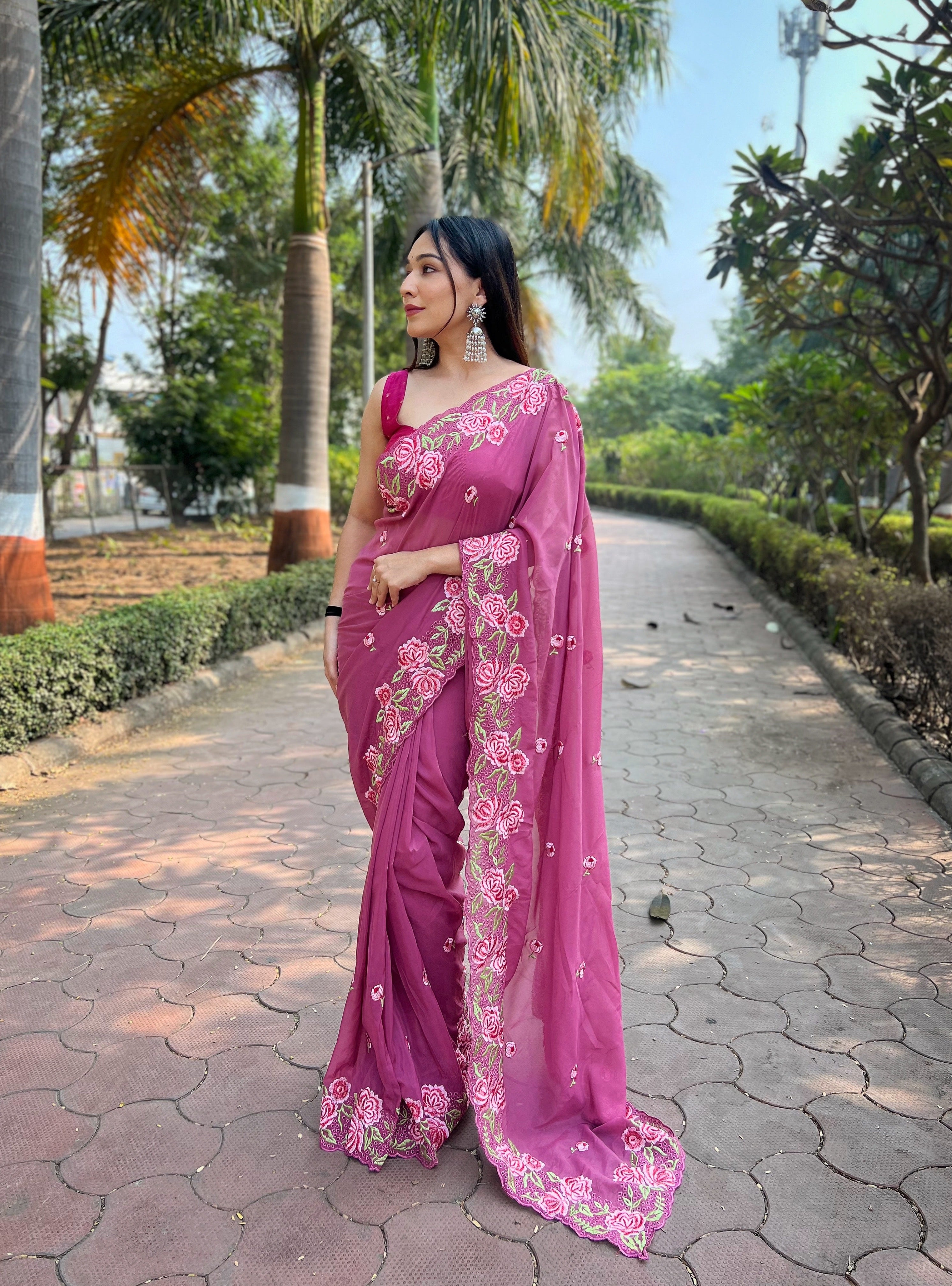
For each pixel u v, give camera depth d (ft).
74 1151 5.85
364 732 5.98
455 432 5.57
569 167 27.12
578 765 5.85
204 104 26.76
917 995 7.58
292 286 26.73
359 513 6.35
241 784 12.93
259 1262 5.00
